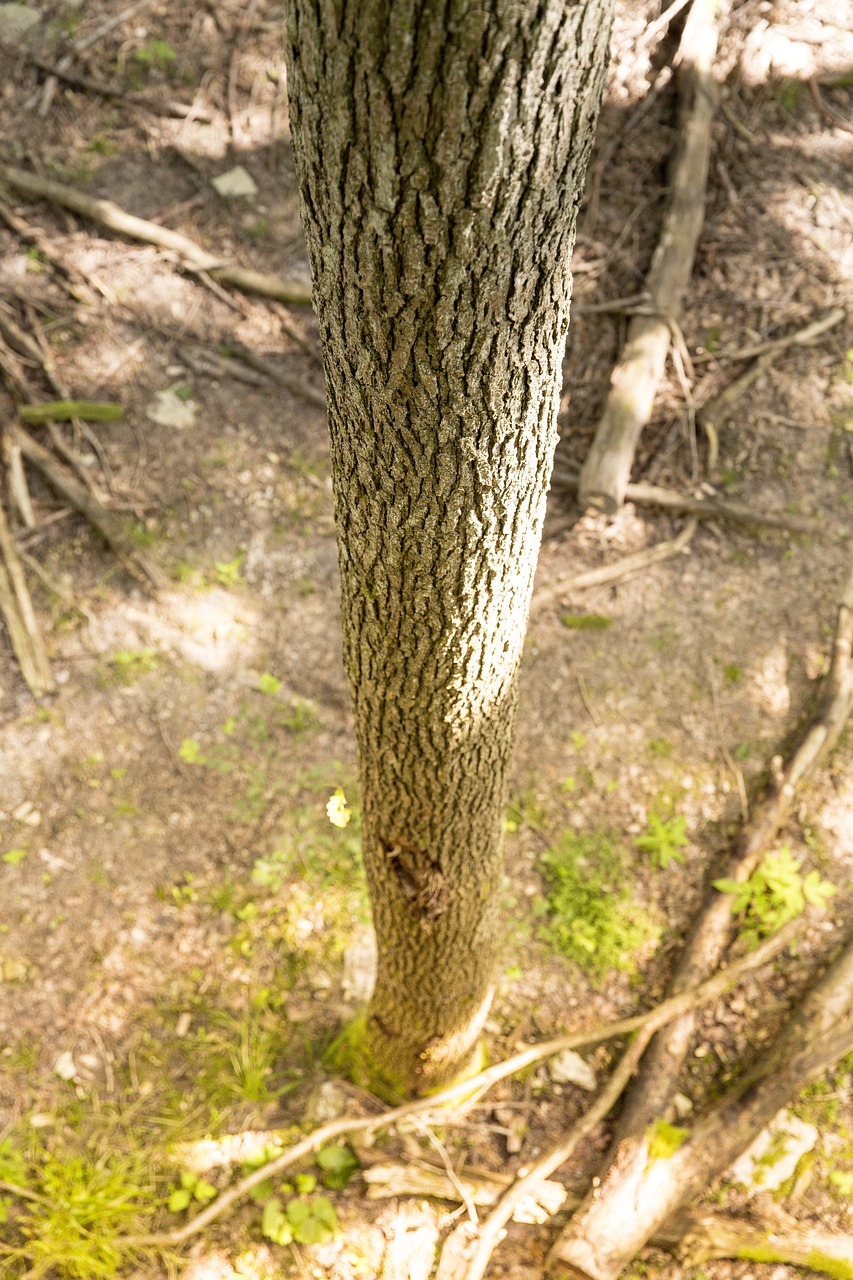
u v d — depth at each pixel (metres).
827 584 4.22
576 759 3.84
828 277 4.70
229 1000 3.28
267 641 3.97
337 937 3.40
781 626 4.13
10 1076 3.07
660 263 4.51
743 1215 2.96
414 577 1.49
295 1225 2.87
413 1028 2.77
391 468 1.33
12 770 3.59
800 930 3.48
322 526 4.23
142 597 3.97
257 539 4.18
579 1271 2.77
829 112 4.98
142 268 4.57
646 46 4.75
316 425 4.45
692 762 3.85
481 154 0.95
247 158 4.88
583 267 4.61
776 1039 3.15
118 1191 2.89
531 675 4.01
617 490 4.18
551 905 3.53
